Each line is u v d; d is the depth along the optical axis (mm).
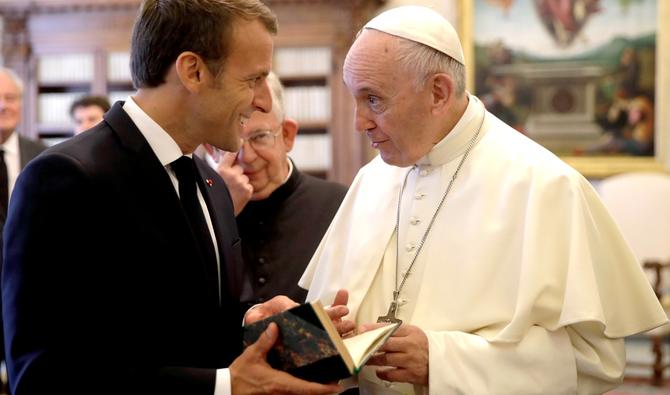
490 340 2131
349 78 2240
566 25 7871
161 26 1980
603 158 7863
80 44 8195
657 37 7750
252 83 2045
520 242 2217
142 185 1965
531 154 2318
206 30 1965
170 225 1981
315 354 1861
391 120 2229
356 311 2359
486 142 2359
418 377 2109
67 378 1795
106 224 1892
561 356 2145
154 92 2029
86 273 1857
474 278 2213
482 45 7996
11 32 8195
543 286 2129
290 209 3020
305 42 7961
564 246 2189
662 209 6895
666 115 7742
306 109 8117
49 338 1799
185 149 2082
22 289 1805
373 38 2217
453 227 2295
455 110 2326
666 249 6855
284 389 1887
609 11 7816
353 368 1811
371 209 2502
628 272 2285
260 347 1899
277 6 7965
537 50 7926
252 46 2004
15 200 1861
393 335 2111
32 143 5215
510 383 2096
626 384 6398
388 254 2422
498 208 2256
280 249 2971
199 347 2004
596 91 7863
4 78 5055
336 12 7891
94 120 5699
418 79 2197
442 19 2271
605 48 7836
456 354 2105
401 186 2473
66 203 1838
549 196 2219
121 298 1904
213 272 2072
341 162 8008
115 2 8031
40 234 1813
